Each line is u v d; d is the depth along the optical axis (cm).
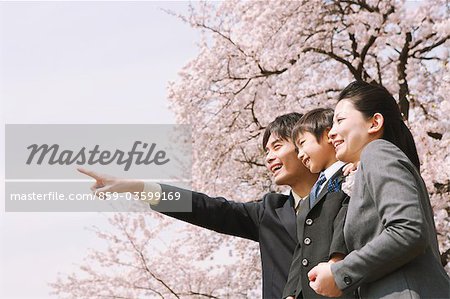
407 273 220
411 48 973
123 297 1089
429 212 234
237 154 1089
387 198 220
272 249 331
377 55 1005
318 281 229
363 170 233
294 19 996
